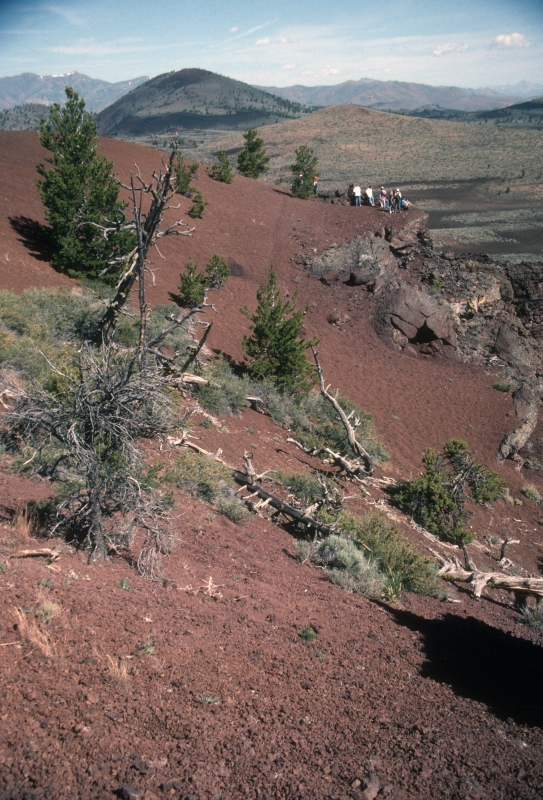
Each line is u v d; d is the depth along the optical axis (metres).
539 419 27.27
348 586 8.83
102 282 21.66
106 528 7.09
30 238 23.70
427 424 24.64
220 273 24.67
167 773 3.46
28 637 4.26
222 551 8.34
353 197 42.91
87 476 6.13
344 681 5.52
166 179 8.95
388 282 32.44
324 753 4.14
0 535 5.93
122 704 3.98
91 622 4.92
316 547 9.79
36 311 15.45
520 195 94.62
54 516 6.71
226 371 19.59
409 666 6.32
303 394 20.92
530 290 33.03
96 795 3.10
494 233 65.06
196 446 12.09
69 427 5.94
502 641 8.45
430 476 16.41
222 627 5.91
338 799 3.61
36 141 34.47
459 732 4.88
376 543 10.62
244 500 11.20
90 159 21.88
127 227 9.76
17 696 3.63
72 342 14.38
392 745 4.44
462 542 15.05
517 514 20.36
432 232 65.62
